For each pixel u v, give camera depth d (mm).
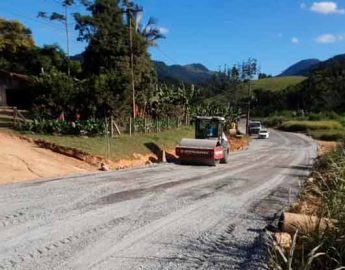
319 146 48812
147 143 28922
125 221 9547
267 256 7594
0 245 7512
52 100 27578
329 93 119875
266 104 137000
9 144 20109
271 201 13000
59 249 7453
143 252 7551
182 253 7625
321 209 7727
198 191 14117
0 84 38000
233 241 8516
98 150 22828
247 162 26672
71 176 16016
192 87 54156
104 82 28234
